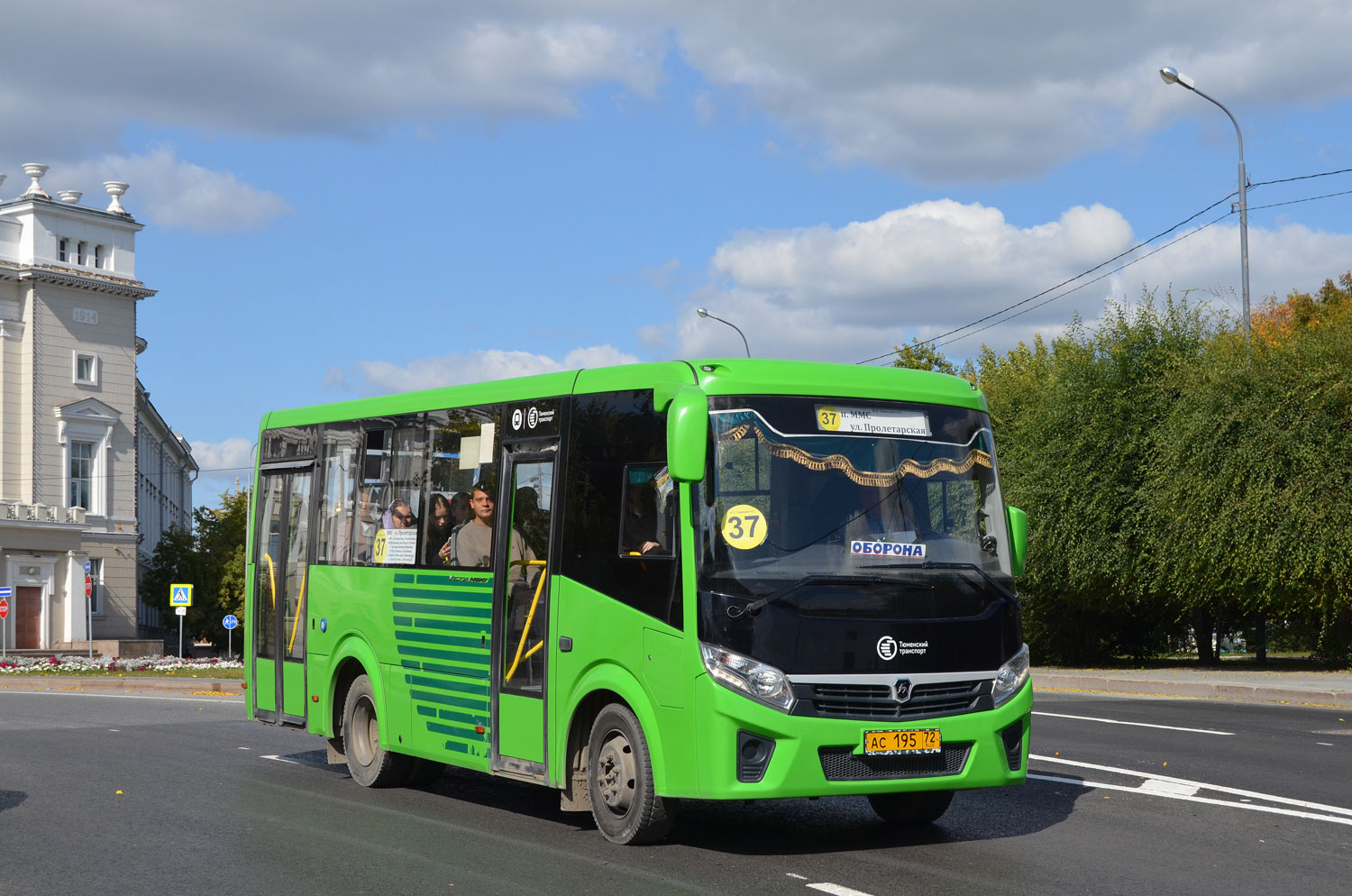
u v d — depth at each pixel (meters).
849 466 8.71
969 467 9.12
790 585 8.27
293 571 13.37
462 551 10.66
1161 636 36.09
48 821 10.27
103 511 75.00
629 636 8.77
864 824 9.82
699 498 8.40
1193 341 30.44
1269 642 44.22
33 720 19.58
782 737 8.11
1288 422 26.09
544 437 9.89
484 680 10.25
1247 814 10.05
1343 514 25.17
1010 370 38.19
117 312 76.69
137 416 86.06
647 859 8.50
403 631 11.34
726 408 8.55
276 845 9.16
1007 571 9.04
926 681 8.45
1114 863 8.30
